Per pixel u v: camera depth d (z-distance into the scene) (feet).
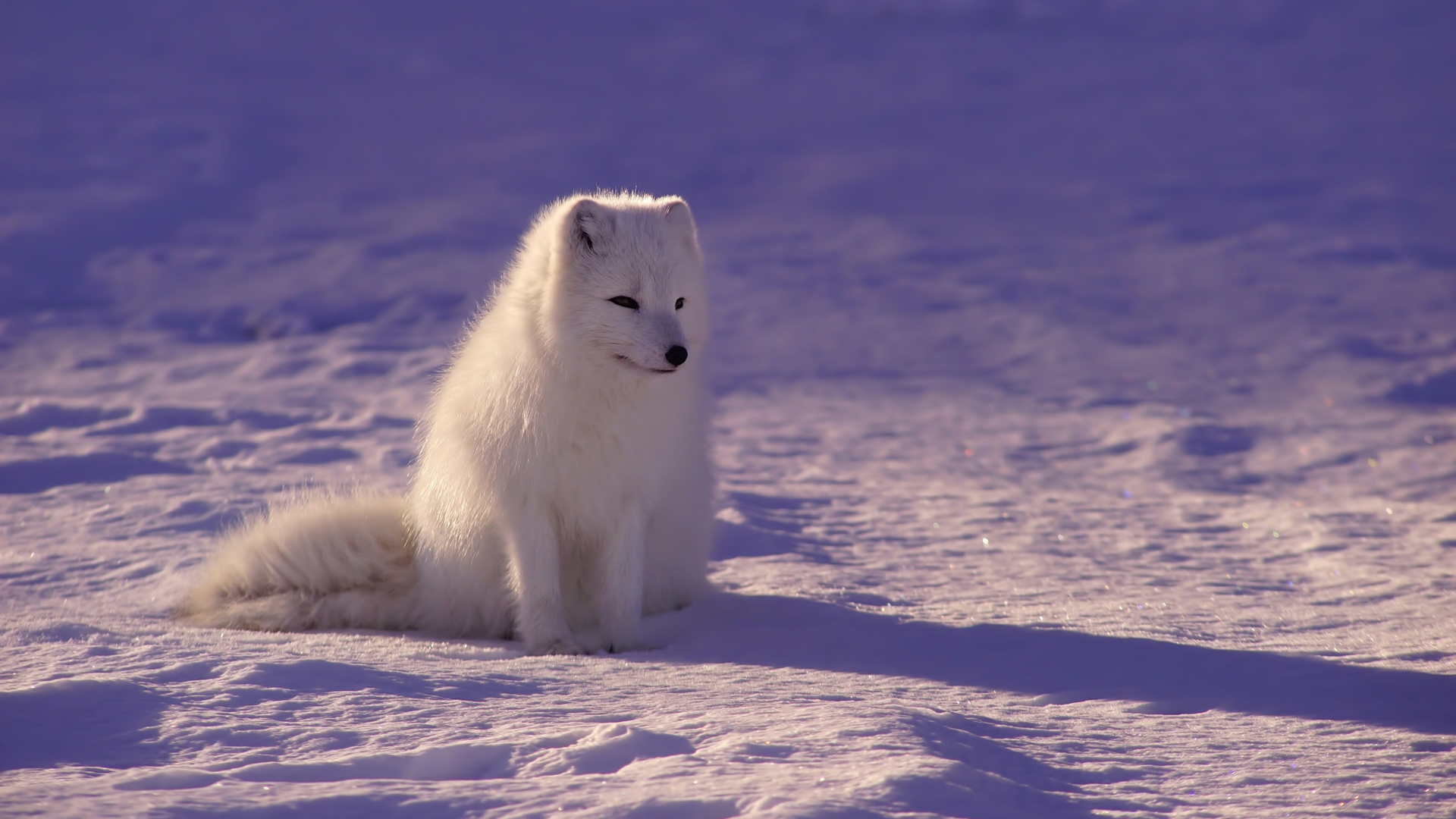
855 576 32.35
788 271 125.80
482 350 25.63
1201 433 62.28
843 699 18.92
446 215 160.04
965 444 62.18
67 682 17.26
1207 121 233.55
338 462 48.47
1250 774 15.34
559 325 24.02
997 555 35.94
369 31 374.84
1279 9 383.65
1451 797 14.44
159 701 17.03
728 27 401.90
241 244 141.28
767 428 67.05
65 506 38.45
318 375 79.05
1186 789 14.79
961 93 280.10
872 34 379.96
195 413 59.57
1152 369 85.20
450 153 213.66
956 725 17.02
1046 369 86.79
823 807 12.78
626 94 290.15
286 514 28.27
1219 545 37.45
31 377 77.71
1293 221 148.05
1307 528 39.50
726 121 250.57
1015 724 17.76
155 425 56.80
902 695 19.66
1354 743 16.88
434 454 26.43
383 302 112.47
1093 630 25.35
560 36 387.34
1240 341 93.66
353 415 61.62
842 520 42.22
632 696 18.86
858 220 157.48
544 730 16.19
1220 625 26.11
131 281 121.49
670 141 225.76
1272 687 20.39
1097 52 334.85
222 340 96.12
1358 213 151.23
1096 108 254.68
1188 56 321.11
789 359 92.07
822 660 22.94
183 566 30.73
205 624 26.09
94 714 16.35
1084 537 39.04
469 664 21.62
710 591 29.89
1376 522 40.47
